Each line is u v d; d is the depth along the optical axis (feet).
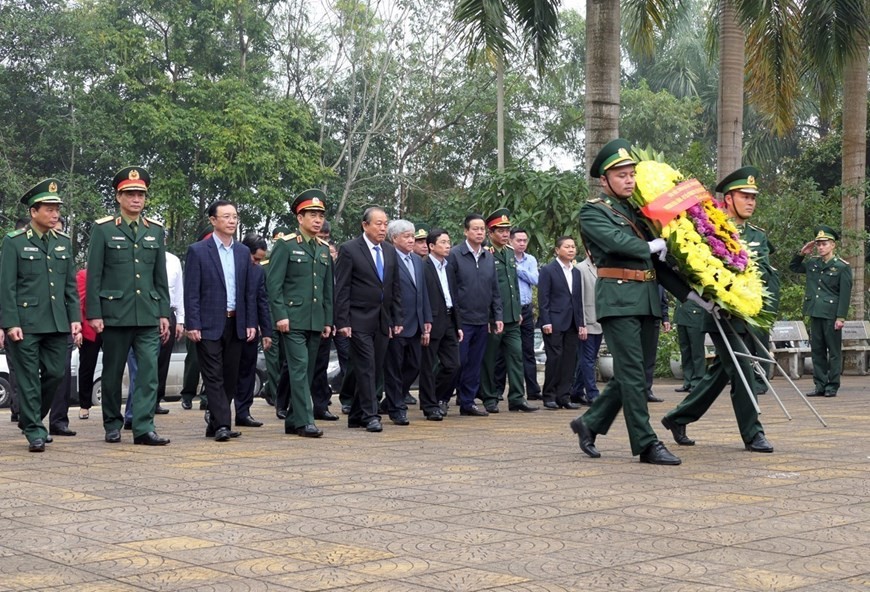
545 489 21.39
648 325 26.11
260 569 14.84
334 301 34.12
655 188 25.75
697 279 25.80
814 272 50.90
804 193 72.28
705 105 157.28
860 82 72.43
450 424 36.65
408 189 133.69
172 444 30.76
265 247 42.75
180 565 15.14
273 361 46.42
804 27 62.54
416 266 37.70
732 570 14.51
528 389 47.06
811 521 17.87
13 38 103.45
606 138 52.75
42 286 30.22
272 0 123.13
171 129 104.83
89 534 17.38
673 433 28.96
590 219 25.57
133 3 113.91
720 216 26.66
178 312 42.04
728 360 27.27
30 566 15.19
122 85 111.04
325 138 127.95
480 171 138.62
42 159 106.22
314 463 25.89
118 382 31.58
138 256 31.09
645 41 63.72
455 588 13.69
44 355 30.53
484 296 40.22
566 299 43.80
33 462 26.81
